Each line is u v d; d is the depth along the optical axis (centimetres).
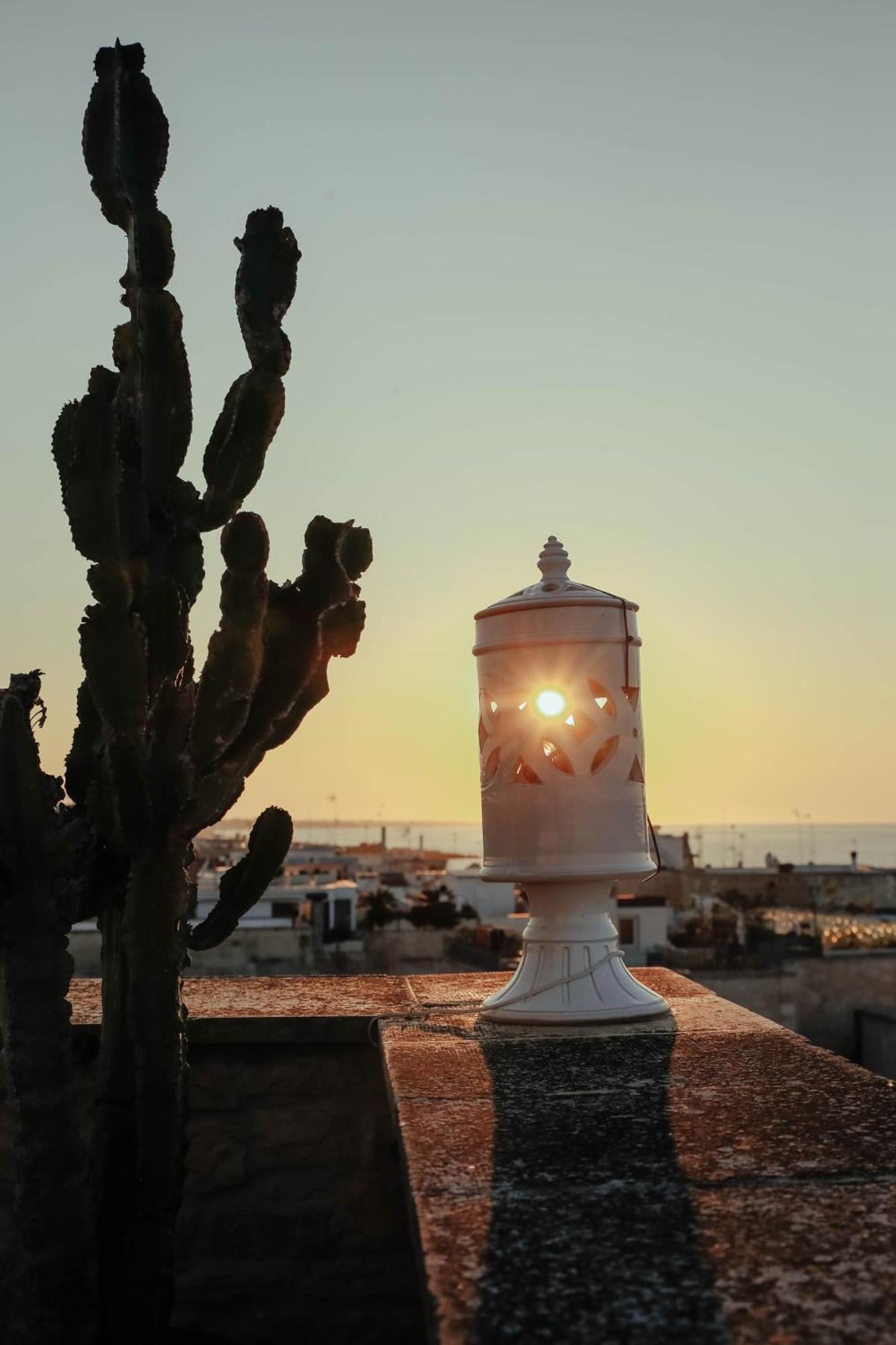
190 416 359
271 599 350
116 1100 336
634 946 4141
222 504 357
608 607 347
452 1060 291
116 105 354
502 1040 316
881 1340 137
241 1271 382
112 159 363
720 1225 172
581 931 345
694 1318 144
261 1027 380
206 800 323
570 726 342
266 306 355
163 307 352
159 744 318
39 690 347
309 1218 384
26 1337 312
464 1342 140
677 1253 163
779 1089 250
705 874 5741
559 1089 257
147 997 318
